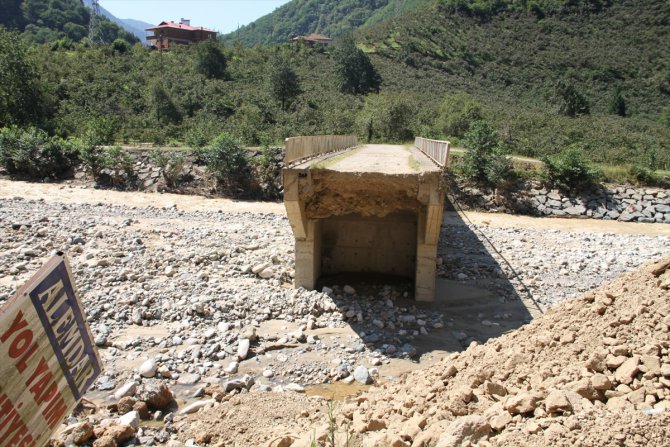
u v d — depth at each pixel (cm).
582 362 496
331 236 1330
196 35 9856
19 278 1173
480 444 394
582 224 2250
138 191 2650
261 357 882
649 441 361
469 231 1978
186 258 1346
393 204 1120
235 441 572
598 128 4834
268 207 2419
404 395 592
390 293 1202
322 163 1177
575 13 10706
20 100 3991
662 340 475
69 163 2856
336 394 772
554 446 371
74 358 397
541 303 1189
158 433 630
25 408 354
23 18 11500
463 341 981
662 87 8100
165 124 4494
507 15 11019
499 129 4241
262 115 4819
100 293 1086
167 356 852
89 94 4962
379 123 4200
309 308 1069
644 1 10619
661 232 2122
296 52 8544
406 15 11719
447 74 8675
